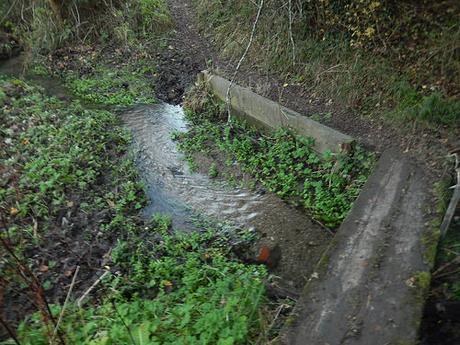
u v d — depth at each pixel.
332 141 6.24
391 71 7.12
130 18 10.53
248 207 5.99
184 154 7.09
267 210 5.90
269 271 5.03
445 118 6.26
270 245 5.37
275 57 8.38
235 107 7.66
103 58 10.02
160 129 7.74
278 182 6.25
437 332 3.88
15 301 4.40
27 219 5.52
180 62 9.60
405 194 4.98
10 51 10.33
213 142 7.26
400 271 3.96
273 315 3.97
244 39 9.05
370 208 4.79
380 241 4.32
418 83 6.86
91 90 8.96
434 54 6.84
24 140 6.90
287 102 7.66
